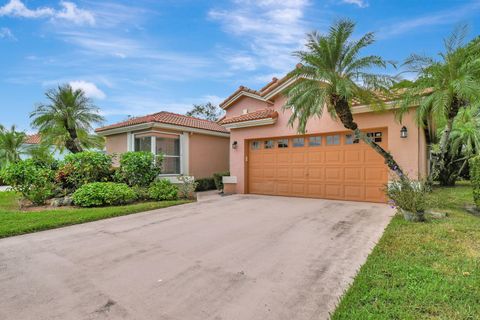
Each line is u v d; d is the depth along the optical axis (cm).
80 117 1641
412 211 666
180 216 842
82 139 1834
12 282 400
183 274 419
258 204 1034
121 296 355
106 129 1539
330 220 745
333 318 287
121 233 657
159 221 778
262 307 323
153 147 1371
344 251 504
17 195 1212
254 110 1670
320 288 366
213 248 539
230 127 1379
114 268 446
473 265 405
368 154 1024
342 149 1086
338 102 802
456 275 373
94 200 970
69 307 330
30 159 1152
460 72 680
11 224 710
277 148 1272
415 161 902
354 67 804
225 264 457
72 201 1012
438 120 758
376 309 298
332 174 1110
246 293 357
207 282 391
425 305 303
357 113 1008
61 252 527
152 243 576
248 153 1368
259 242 570
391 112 948
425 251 468
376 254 461
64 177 1122
